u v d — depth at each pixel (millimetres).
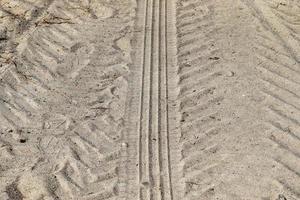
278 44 2076
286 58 2006
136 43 2104
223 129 1715
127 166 1599
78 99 1846
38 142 1682
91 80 1929
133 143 1675
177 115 1771
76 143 1680
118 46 2092
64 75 1949
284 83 1893
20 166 1602
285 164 1598
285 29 2158
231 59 2006
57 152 1648
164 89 1878
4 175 1571
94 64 2002
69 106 1817
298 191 1519
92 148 1660
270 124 1730
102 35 2150
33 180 1557
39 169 1591
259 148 1648
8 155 1635
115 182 1549
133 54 2047
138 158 1623
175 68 1969
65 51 2066
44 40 2117
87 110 1801
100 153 1643
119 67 1986
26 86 1899
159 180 1553
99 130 1725
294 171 1576
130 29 2182
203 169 1584
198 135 1697
